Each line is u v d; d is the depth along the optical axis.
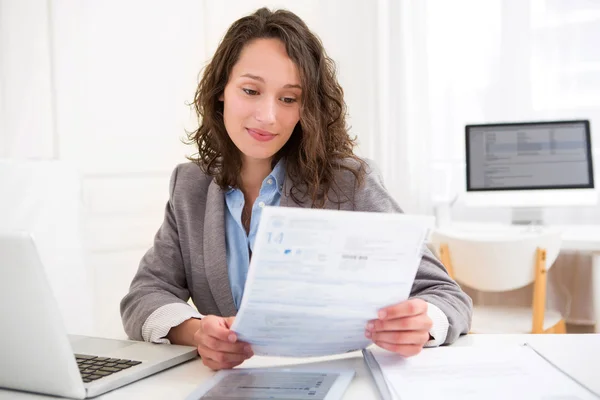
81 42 2.70
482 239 2.40
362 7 3.77
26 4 2.53
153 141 2.96
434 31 3.68
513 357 0.89
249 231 1.32
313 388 0.79
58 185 1.43
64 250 1.41
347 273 0.79
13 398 0.80
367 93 3.79
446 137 3.69
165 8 2.99
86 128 2.72
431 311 0.98
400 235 0.78
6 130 2.49
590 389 0.76
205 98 1.29
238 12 3.29
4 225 1.32
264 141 1.19
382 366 0.87
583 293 2.99
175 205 1.34
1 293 0.75
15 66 2.51
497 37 3.55
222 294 1.26
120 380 0.84
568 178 3.09
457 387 0.77
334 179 1.28
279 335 0.86
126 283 2.84
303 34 1.21
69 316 1.40
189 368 0.94
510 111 3.54
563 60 3.42
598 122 3.36
